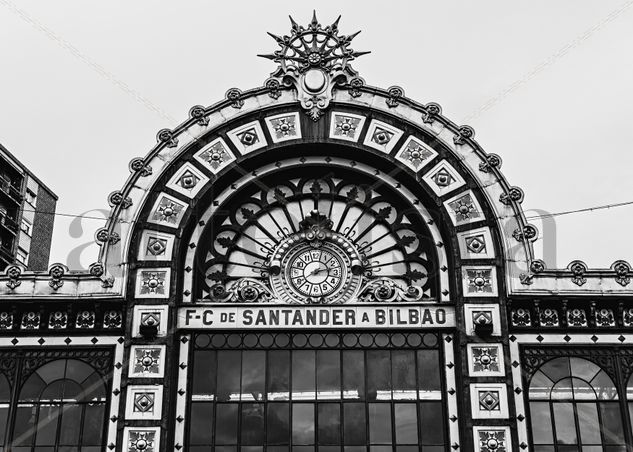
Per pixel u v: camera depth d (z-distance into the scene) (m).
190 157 28.08
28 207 48.75
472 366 25.39
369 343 26.36
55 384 25.67
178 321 26.31
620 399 25.42
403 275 27.58
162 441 24.47
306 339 26.41
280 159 28.66
